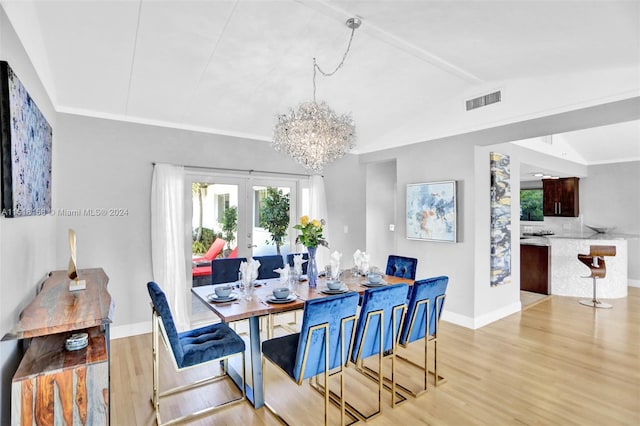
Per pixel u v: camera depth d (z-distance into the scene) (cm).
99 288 237
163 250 391
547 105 343
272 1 245
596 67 303
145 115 382
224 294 265
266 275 396
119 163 375
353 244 579
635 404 247
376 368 305
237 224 464
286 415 237
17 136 168
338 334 220
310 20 271
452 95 424
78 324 164
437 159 446
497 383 277
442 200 435
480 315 415
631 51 260
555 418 230
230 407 248
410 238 475
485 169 423
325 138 305
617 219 689
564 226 760
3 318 160
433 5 223
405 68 360
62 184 343
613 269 565
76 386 153
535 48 272
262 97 379
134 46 276
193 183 429
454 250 426
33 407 146
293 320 445
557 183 749
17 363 184
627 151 646
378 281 321
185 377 291
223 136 444
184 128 415
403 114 466
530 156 520
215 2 240
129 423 228
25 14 207
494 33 252
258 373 248
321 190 527
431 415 235
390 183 674
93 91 329
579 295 571
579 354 333
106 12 239
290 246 513
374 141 541
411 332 263
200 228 436
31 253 222
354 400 254
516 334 388
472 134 408
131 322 381
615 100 300
